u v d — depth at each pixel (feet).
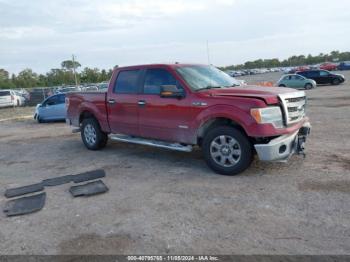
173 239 12.09
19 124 55.26
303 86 93.66
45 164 24.13
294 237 11.69
